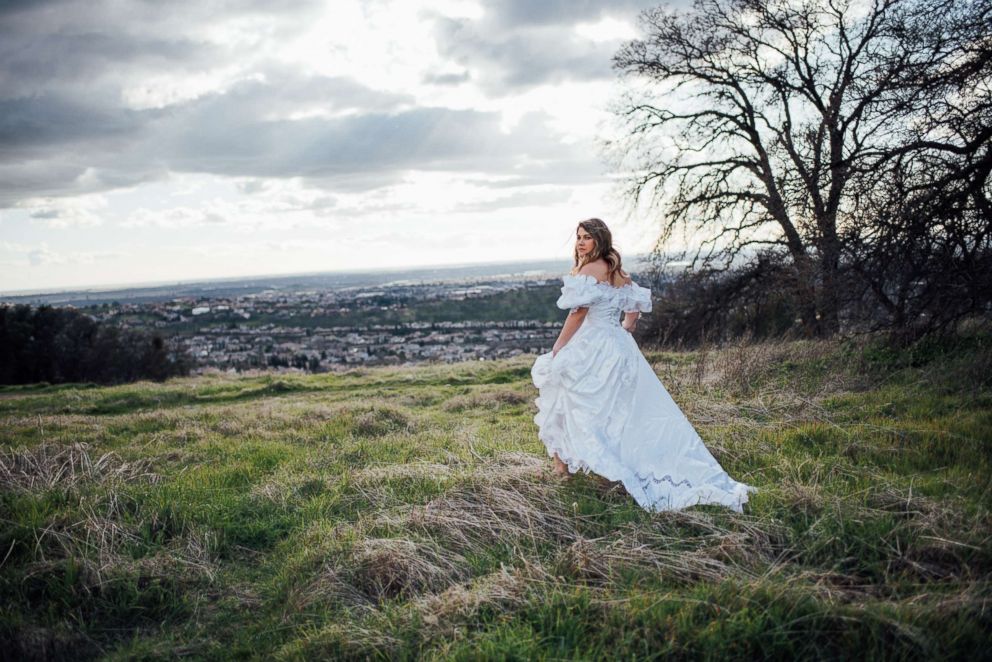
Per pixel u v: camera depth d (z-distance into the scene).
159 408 10.56
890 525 3.30
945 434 4.91
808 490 3.81
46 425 7.82
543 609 2.69
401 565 3.26
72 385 15.17
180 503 4.43
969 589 2.65
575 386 4.23
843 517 3.42
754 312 15.45
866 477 4.12
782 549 3.24
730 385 7.93
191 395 12.11
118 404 11.00
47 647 2.91
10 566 3.50
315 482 5.01
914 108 8.10
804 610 2.54
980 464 4.21
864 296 8.96
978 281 7.24
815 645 2.36
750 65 16.69
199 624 3.15
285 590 3.36
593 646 2.43
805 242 10.34
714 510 3.75
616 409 4.18
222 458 6.05
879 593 2.77
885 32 12.91
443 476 4.78
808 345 9.48
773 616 2.50
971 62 7.52
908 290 8.11
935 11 8.07
